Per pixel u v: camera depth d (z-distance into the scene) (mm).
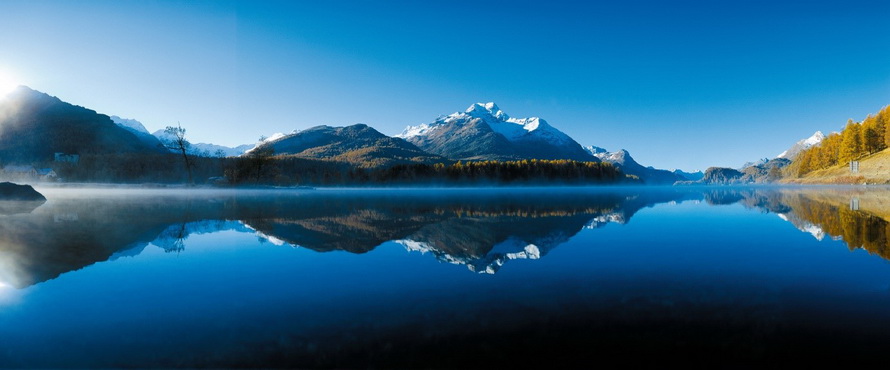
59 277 8727
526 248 12312
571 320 6168
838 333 5602
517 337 5562
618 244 13008
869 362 4789
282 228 17297
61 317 6375
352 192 77625
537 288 7875
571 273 9078
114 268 9555
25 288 7891
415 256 11109
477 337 5574
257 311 6637
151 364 4902
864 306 6656
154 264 10031
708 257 10758
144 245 12656
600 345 5301
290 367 4809
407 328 5895
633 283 8188
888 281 8102
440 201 42688
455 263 10195
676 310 6559
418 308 6750
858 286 7797
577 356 5004
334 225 18578
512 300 7141
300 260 10586
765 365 4742
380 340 5496
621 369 4680
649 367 4715
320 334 5707
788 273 8867
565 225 18641
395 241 13727
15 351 5223
